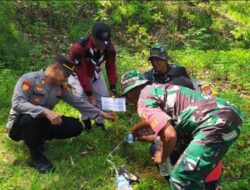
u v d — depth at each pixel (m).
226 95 3.56
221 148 1.95
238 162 2.74
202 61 4.45
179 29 5.59
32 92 2.63
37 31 5.04
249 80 4.09
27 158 2.81
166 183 2.54
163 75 2.63
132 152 2.84
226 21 5.88
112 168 2.64
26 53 4.52
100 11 5.49
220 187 2.27
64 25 5.32
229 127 1.94
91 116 2.83
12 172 2.67
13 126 2.68
